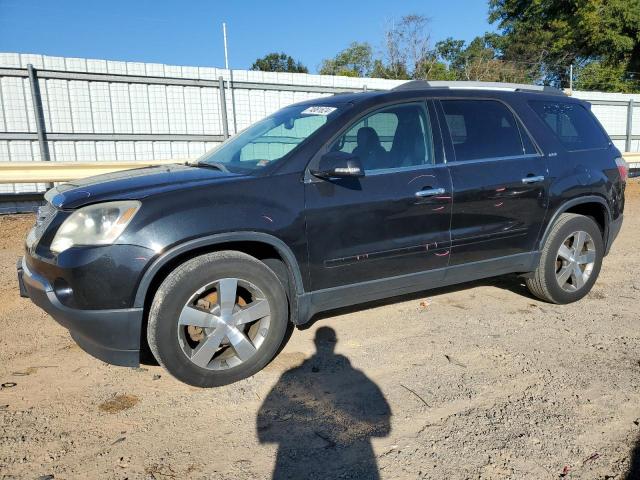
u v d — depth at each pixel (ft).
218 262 10.21
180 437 9.01
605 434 8.96
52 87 35.29
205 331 10.39
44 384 10.84
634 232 27.45
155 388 10.68
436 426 9.23
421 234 12.55
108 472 8.11
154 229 9.74
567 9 99.19
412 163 12.71
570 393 10.34
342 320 14.28
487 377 11.04
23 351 12.42
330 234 11.42
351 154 11.11
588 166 15.35
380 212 11.91
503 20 115.85
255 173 11.23
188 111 39.99
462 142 13.50
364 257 11.89
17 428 9.23
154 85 38.52
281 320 11.09
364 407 9.89
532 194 14.14
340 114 12.24
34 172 29.86
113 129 37.55
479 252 13.58
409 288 13.01
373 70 109.40
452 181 12.89
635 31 91.50
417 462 8.25
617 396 10.21
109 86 37.06
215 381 10.55
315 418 9.55
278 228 10.77
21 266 11.09
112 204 9.85
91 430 9.20
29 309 15.30
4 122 34.27
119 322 9.67
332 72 127.13
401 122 12.84
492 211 13.52
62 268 9.57
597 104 58.80
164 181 10.87
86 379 11.05
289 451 8.60
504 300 15.93
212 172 11.76
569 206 14.87
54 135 35.63
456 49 130.31
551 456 8.38
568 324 13.98
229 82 41.09
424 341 12.89
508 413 9.63
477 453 8.46
